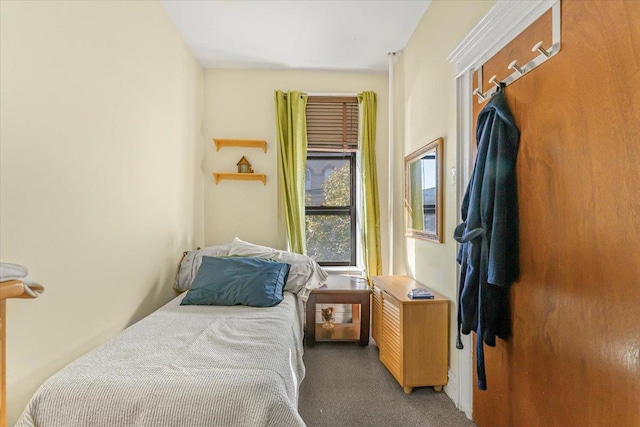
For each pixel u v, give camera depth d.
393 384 1.96
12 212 1.00
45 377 1.12
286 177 2.87
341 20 2.28
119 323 1.59
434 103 2.05
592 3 0.93
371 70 3.02
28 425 0.93
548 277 1.11
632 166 0.82
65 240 1.22
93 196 1.38
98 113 1.41
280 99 2.91
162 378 1.04
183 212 2.46
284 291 2.24
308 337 2.46
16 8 1.00
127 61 1.65
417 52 2.35
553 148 1.08
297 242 2.86
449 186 1.84
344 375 2.06
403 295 1.95
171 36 2.23
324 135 3.03
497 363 1.41
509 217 1.28
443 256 1.92
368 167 2.92
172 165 2.25
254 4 2.09
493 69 1.44
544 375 1.12
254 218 2.98
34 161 1.08
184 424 0.95
